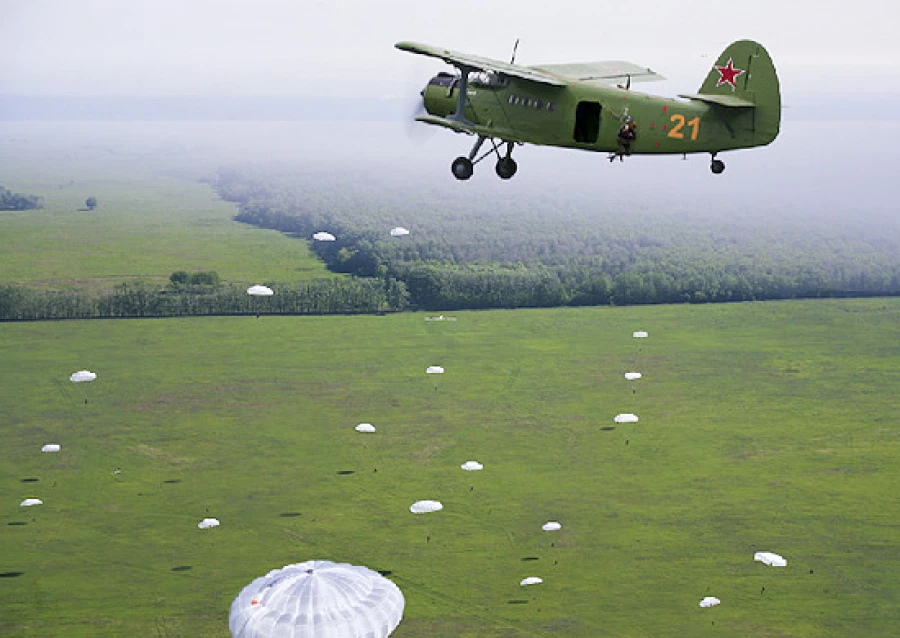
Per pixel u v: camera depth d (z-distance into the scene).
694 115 51.72
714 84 52.69
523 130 53.09
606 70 56.25
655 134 52.12
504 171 54.19
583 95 51.78
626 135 51.91
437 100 56.28
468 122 53.88
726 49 52.28
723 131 51.84
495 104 53.56
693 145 52.22
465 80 53.84
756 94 51.56
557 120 52.34
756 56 51.53
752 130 51.59
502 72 51.47
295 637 75.69
